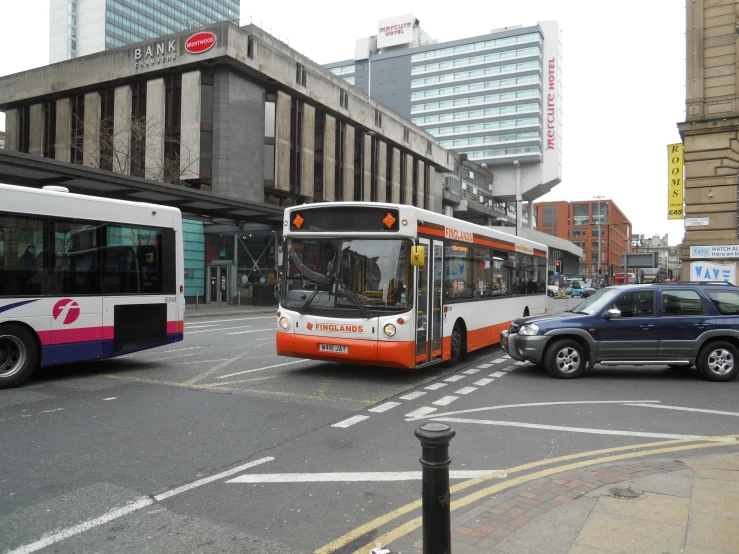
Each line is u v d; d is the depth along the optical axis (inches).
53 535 148.0
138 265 403.2
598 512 157.8
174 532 150.6
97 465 202.5
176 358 466.9
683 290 411.2
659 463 205.2
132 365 429.1
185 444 228.7
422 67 4387.3
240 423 262.1
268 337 635.5
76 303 362.0
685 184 989.8
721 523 150.2
